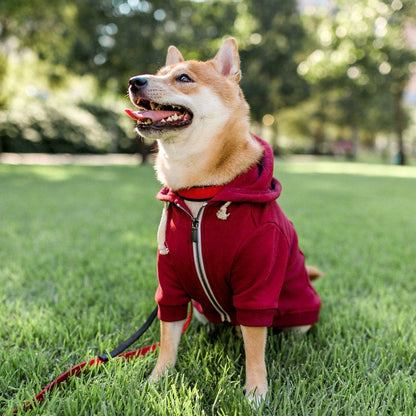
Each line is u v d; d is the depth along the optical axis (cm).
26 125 836
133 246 158
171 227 81
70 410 70
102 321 99
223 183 79
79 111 954
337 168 744
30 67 673
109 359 81
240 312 79
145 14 621
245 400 73
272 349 90
